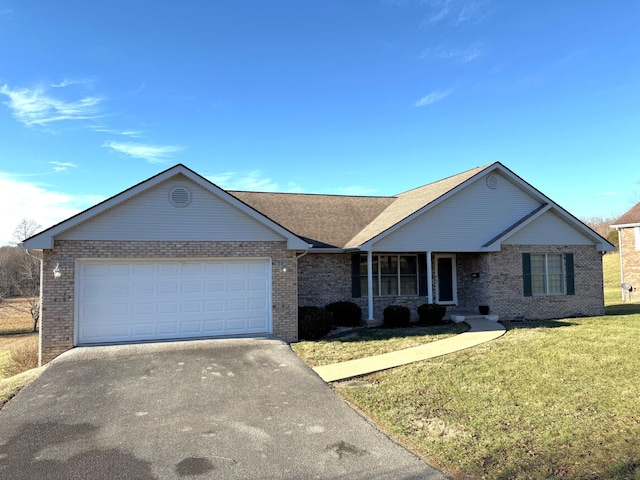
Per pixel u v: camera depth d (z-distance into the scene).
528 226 18.14
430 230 17.23
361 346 12.60
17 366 14.76
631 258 27.50
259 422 7.07
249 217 13.66
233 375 9.63
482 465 5.50
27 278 34.06
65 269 12.18
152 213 12.90
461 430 6.55
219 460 5.80
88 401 8.09
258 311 13.77
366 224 19.34
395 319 16.30
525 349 11.48
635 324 15.32
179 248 13.05
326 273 17.72
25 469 5.61
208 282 13.42
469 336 13.73
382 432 6.63
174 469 5.57
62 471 5.54
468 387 8.49
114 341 12.59
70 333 12.12
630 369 9.28
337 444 6.24
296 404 7.89
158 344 12.30
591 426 6.51
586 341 12.19
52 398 8.26
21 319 34.69
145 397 8.27
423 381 8.97
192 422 7.09
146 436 6.57
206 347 12.02
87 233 12.39
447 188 17.84
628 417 6.78
